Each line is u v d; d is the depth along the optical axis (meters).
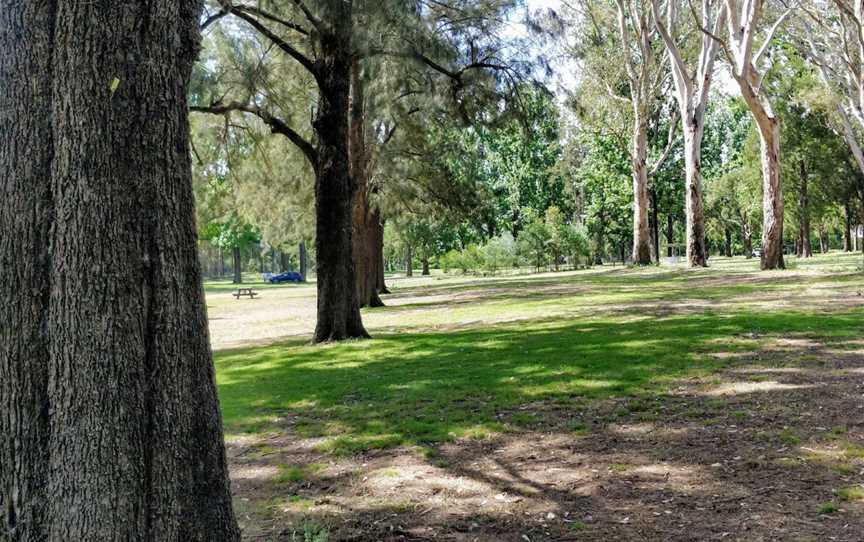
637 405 6.75
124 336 2.83
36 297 2.83
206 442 3.07
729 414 6.18
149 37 2.97
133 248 2.89
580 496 4.48
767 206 25.58
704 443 5.39
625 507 4.23
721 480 4.57
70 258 2.80
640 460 5.11
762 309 14.43
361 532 4.13
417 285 43.97
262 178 24.77
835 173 48.66
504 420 6.58
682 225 82.06
